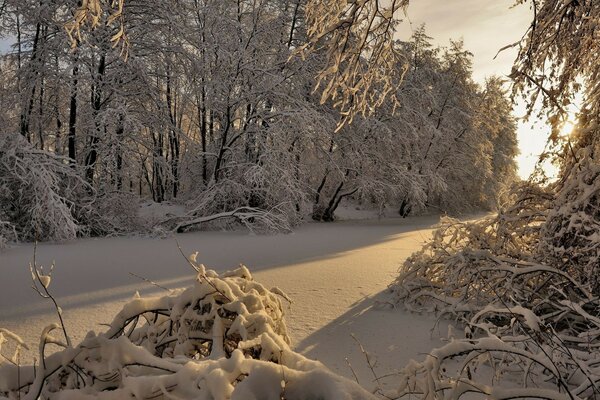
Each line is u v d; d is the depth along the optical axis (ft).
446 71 91.45
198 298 9.52
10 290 20.80
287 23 66.95
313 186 74.02
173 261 29.53
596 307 13.43
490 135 112.16
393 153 75.72
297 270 25.82
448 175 92.68
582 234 15.28
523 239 19.66
